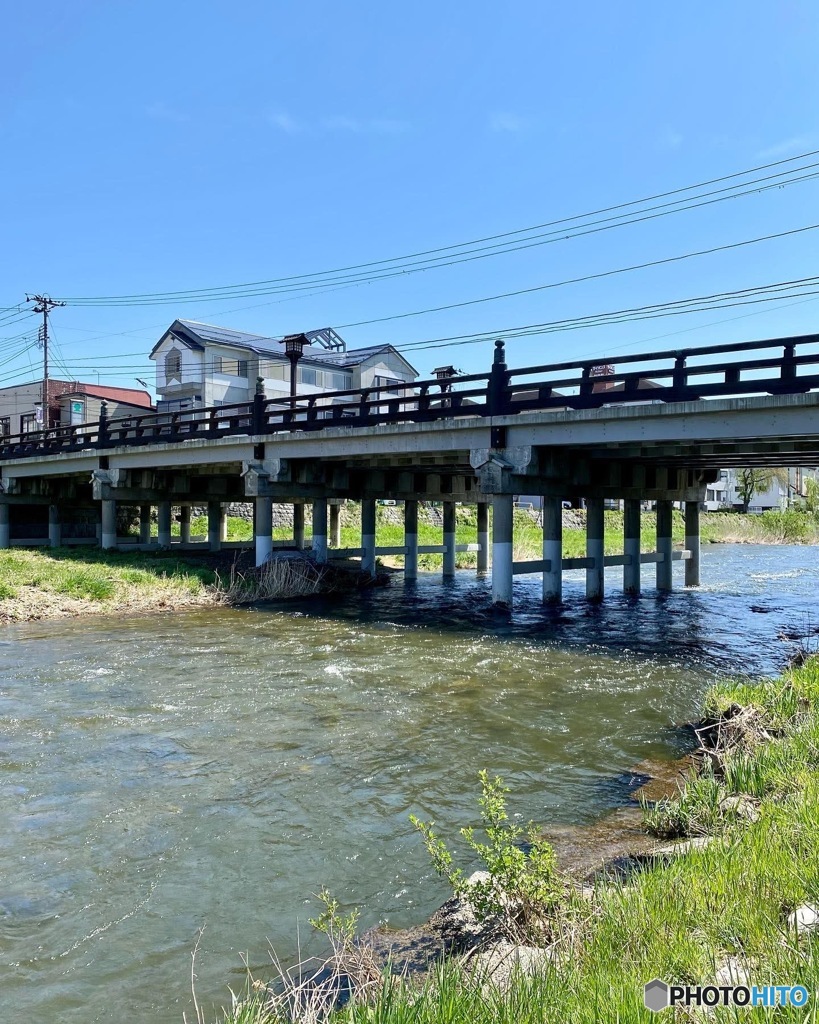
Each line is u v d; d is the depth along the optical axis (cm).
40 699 1085
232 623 1803
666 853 548
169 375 4681
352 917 470
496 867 471
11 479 3481
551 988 347
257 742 901
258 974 461
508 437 1861
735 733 840
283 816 695
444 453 2100
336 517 3828
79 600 2005
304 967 463
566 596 2469
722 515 6444
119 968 470
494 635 1658
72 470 3181
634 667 1331
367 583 2688
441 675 1253
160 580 2250
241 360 4672
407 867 601
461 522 5125
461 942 464
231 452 2536
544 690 1160
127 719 988
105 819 684
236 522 4634
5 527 3503
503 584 1967
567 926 433
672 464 2359
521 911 461
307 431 2266
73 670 1271
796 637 1670
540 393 1828
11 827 665
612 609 2134
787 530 5903
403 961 453
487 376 1888
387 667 1310
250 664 1327
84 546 3366
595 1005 320
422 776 798
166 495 3109
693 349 1547
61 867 596
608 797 742
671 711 1045
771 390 1455
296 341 3128
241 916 530
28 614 1838
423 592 2542
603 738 925
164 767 816
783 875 437
